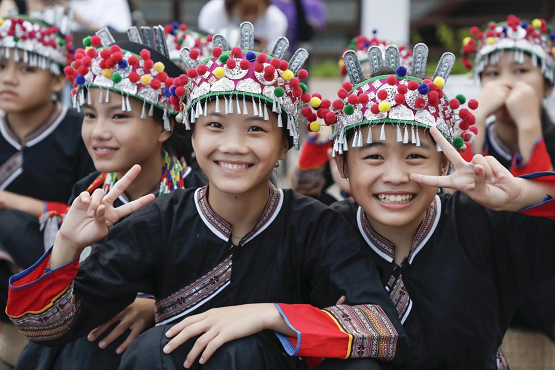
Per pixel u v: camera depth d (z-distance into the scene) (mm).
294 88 2029
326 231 2100
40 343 1959
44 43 2965
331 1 8680
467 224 2154
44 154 3092
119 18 4305
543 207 1950
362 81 2115
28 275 1854
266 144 1985
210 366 1856
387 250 2148
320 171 3211
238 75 1955
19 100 2967
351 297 1969
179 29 3162
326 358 1940
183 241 2092
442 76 2102
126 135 2332
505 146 3158
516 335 2916
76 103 2381
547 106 3633
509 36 3031
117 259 2027
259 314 1898
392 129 1988
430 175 2014
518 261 2131
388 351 1907
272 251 2098
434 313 2072
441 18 8344
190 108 2041
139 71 2330
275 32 4320
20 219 2746
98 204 1826
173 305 2105
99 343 2188
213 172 2004
